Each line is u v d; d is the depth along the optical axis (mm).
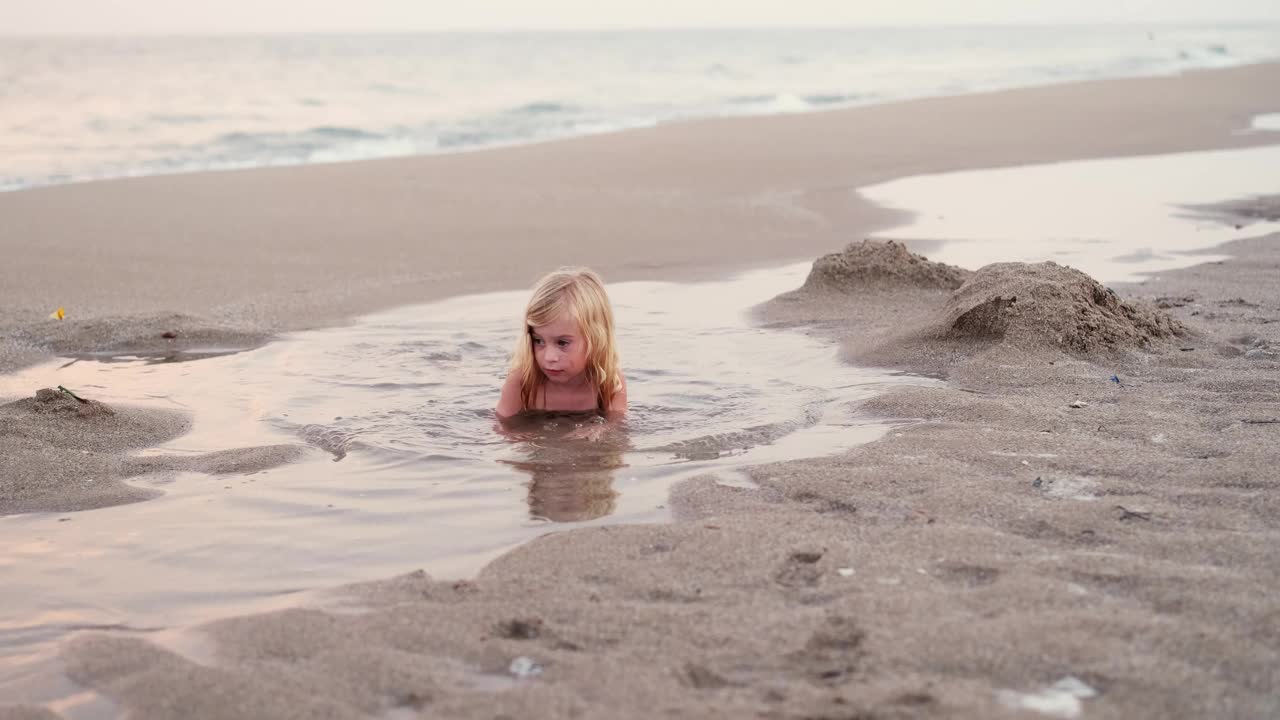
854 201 12266
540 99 28766
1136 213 11000
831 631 2693
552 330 4785
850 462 4078
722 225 10930
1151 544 3182
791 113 22734
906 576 3020
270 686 2559
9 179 14844
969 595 2867
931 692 2406
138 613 3080
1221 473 3729
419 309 7469
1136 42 75625
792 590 2971
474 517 3734
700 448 4418
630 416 4910
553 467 4242
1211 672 2449
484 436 4668
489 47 67562
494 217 11406
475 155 16344
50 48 54312
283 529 3680
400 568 3326
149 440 4742
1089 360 5457
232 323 7023
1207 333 5902
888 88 32312
